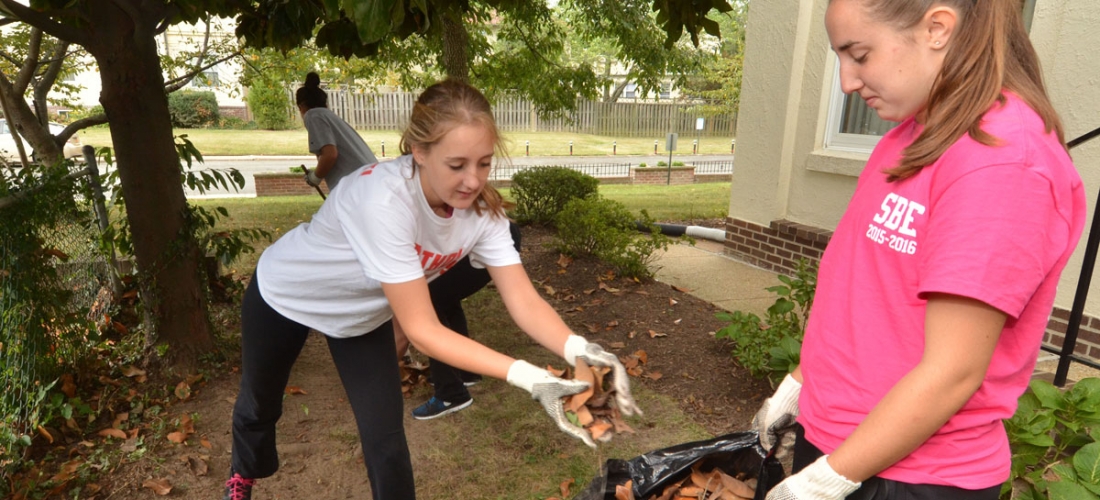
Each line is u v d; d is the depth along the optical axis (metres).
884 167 1.18
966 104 0.98
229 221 8.96
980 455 1.12
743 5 30.22
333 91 33.44
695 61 10.62
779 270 6.02
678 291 5.21
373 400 1.96
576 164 24.75
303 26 3.93
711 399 3.34
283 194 14.49
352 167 4.11
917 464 1.12
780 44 5.82
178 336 3.51
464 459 2.82
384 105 34.28
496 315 4.66
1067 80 3.71
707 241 7.80
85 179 3.93
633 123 39.81
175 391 3.32
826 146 5.70
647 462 1.90
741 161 6.42
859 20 1.04
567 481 2.64
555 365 3.84
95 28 3.05
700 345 4.03
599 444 2.90
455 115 1.50
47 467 2.71
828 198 5.60
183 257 3.46
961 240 0.93
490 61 10.22
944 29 0.99
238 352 3.83
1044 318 1.07
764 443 1.62
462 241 1.85
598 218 5.74
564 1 10.12
